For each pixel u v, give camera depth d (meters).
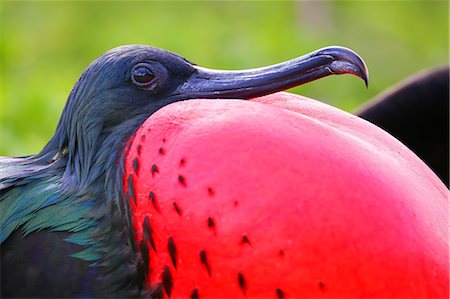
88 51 6.57
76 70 6.19
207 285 3.72
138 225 3.75
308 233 3.70
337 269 3.70
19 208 3.79
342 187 3.71
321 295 3.70
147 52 3.79
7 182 3.80
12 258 3.78
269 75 3.78
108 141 3.78
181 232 3.72
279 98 3.82
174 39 6.18
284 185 3.70
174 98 3.79
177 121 3.74
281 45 6.02
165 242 3.73
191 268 3.73
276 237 3.70
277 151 3.71
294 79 3.77
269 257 3.70
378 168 3.72
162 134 3.74
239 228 3.71
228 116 3.73
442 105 4.13
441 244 3.72
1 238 3.79
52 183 3.80
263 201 3.70
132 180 3.75
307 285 3.70
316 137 3.72
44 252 3.78
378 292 3.70
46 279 3.77
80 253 3.77
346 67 3.76
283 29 6.49
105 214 3.78
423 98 4.13
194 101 3.76
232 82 3.78
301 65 3.77
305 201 3.70
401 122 4.13
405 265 3.70
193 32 6.26
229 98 3.78
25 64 6.32
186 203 3.72
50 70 6.09
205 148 3.72
